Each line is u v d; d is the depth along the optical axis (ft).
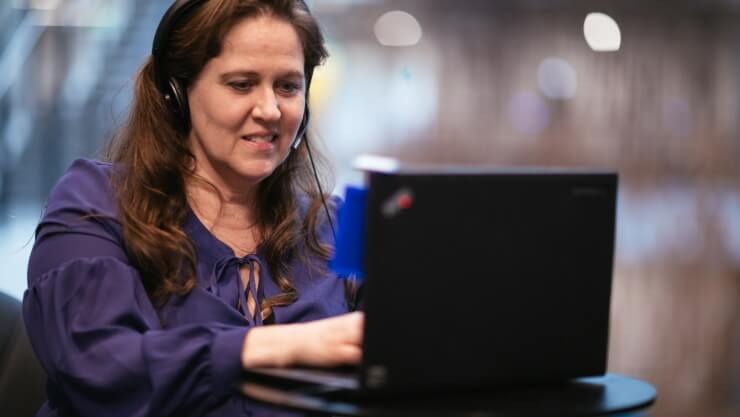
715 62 61.16
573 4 62.49
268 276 7.63
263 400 5.27
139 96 7.56
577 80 62.64
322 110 58.90
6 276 19.69
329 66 59.31
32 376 7.65
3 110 35.22
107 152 8.10
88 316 6.40
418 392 5.19
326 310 7.70
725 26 61.46
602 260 5.60
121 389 6.04
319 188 8.23
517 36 63.72
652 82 61.72
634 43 61.98
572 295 5.53
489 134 62.90
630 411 5.39
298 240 7.88
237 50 6.82
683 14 61.16
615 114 61.82
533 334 5.43
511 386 5.51
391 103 61.62
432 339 5.15
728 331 26.16
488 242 5.23
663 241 39.47
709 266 34.96
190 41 6.92
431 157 61.67
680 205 47.50
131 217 7.16
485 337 5.29
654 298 29.89
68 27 36.50
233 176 7.52
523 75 63.82
